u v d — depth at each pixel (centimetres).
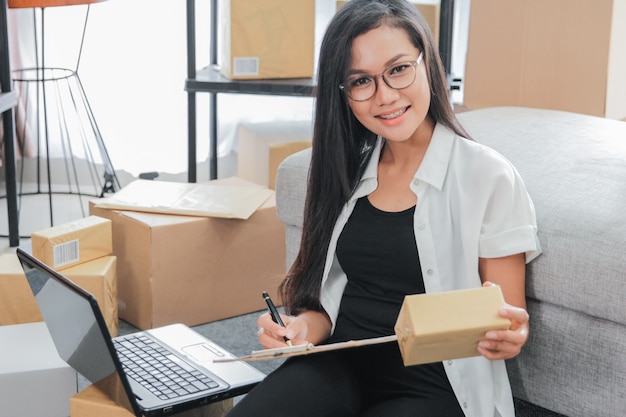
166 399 149
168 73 342
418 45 143
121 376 140
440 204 146
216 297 231
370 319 150
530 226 144
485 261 147
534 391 161
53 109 347
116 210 228
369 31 141
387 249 147
